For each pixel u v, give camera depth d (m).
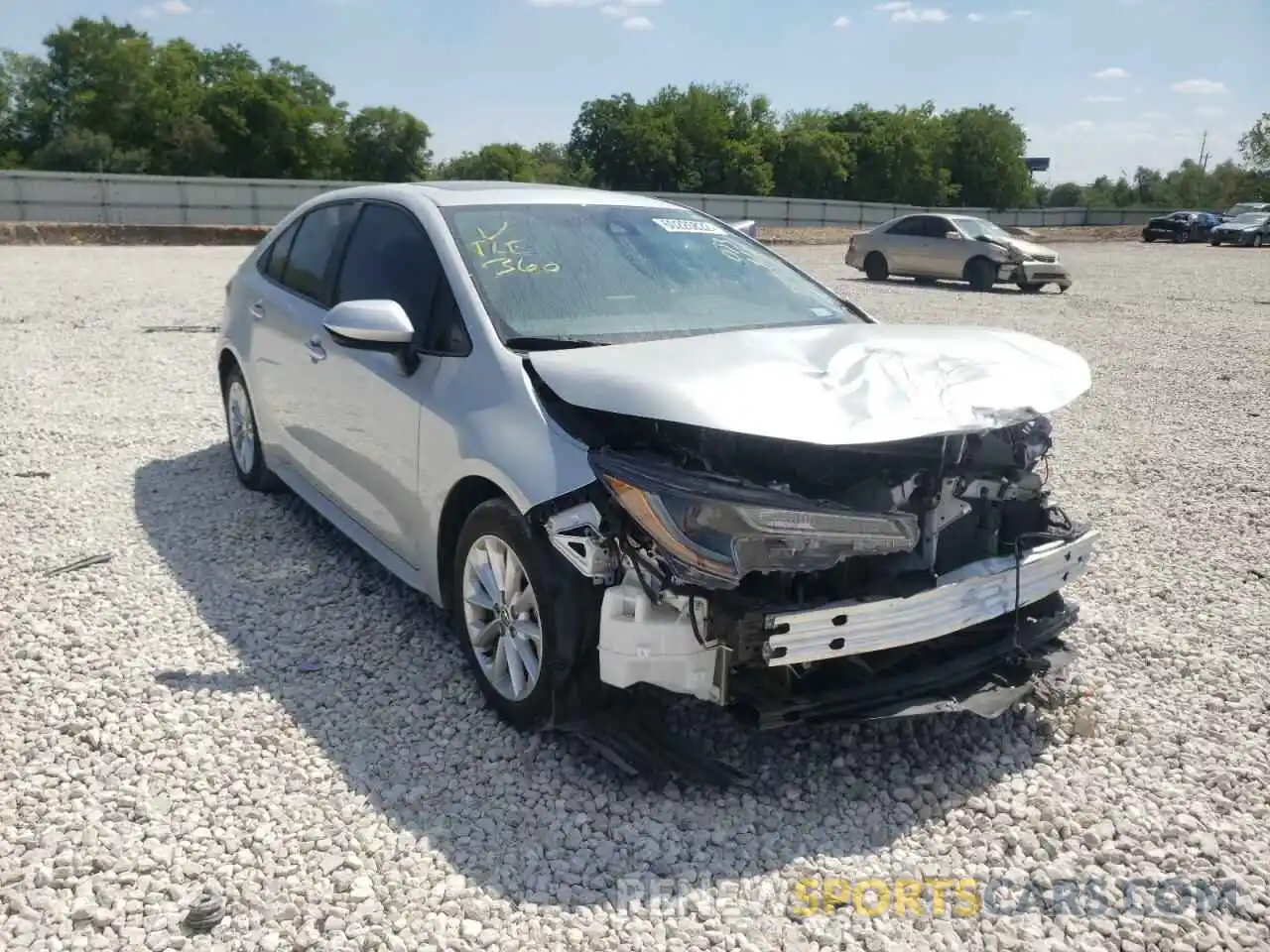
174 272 20.66
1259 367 11.55
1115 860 3.10
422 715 3.80
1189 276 25.73
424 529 4.05
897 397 3.29
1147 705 4.01
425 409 3.94
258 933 2.71
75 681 3.97
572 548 3.30
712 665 3.17
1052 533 3.86
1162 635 4.62
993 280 20.98
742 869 3.02
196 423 7.84
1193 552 5.68
